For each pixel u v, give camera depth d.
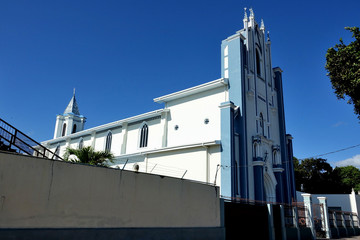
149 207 11.23
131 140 31.64
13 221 7.86
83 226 9.19
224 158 21.12
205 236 12.96
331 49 15.67
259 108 26.69
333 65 15.30
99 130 36.44
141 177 11.24
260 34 30.36
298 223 19.50
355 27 14.67
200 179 21.91
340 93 15.62
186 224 12.46
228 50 25.86
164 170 24.84
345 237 24.83
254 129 24.64
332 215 25.59
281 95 30.84
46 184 8.66
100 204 9.76
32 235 8.05
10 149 11.16
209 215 13.61
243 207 15.55
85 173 9.61
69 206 9.00
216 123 23.73
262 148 25.12
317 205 24.59
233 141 21.67
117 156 29.61
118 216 10.16
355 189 47.72
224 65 25.97
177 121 27.09
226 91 24.48
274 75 31.81
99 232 9.46
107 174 10.19
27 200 8.21
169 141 27.09
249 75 25.44
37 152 11.07
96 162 17.50
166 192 12.02
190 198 12.96
